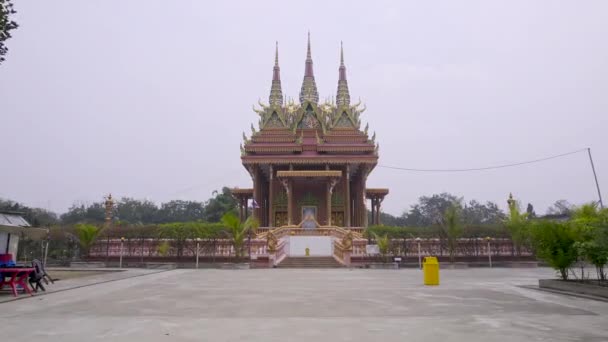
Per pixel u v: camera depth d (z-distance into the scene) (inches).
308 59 2477.9
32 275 549.0
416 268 1306.6
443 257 1432.1
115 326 314.5
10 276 538.9
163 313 377.1
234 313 377.7
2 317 354.9
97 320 340.2
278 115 2300.7
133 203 4751.5
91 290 578.9
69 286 623.8
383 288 610.5
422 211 5017.2
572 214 669.3
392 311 389.1
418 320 340.5
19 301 462.6
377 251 1368.1
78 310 394.9
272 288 607.5
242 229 1323.8
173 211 4758.9
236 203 3110.2
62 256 1550.2
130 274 911.0
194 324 323.6
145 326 315.0
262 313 377.7
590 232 568.7
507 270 1193.4
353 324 323.0
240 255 1312.7
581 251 579.2
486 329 302.7
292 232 1574.8
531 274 984.3
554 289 584.4
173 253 1360.7
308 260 1348.4
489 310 394.9
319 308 407.8
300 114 2314.2
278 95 2375.7
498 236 1460.4
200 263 1279.5
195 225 1385.3
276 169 2242.9
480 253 1438.2
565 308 408.8
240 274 943.7
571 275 911.7
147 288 607.2
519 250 1438.2
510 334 284.8
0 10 511.8
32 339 269.7
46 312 382.6
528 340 266.1
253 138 2240.4
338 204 2206.0
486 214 4569.4
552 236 618.2
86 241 1407.5
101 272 1005.2
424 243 1435.8
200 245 1350.9
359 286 642.2
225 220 1307.8
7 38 532.7
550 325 318.3
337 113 2292.1
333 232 1571.1
